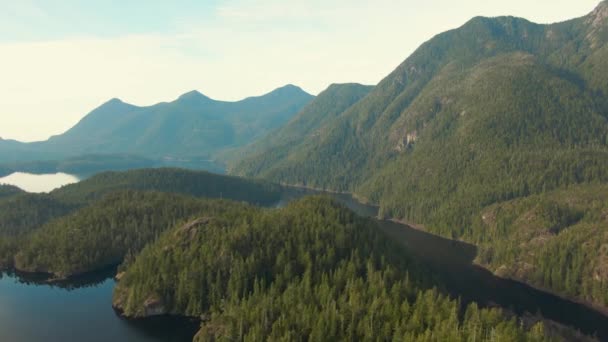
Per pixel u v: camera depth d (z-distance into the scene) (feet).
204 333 496.64
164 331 547.49
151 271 626.64
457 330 401.08
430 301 464.24
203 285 586.04
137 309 585.22
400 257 644.27
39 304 643.04
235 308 509.76
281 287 547.90
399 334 413.59
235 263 581.94
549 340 430.20
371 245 646.33
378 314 454.40
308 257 586.04
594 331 568.82
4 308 626.23
